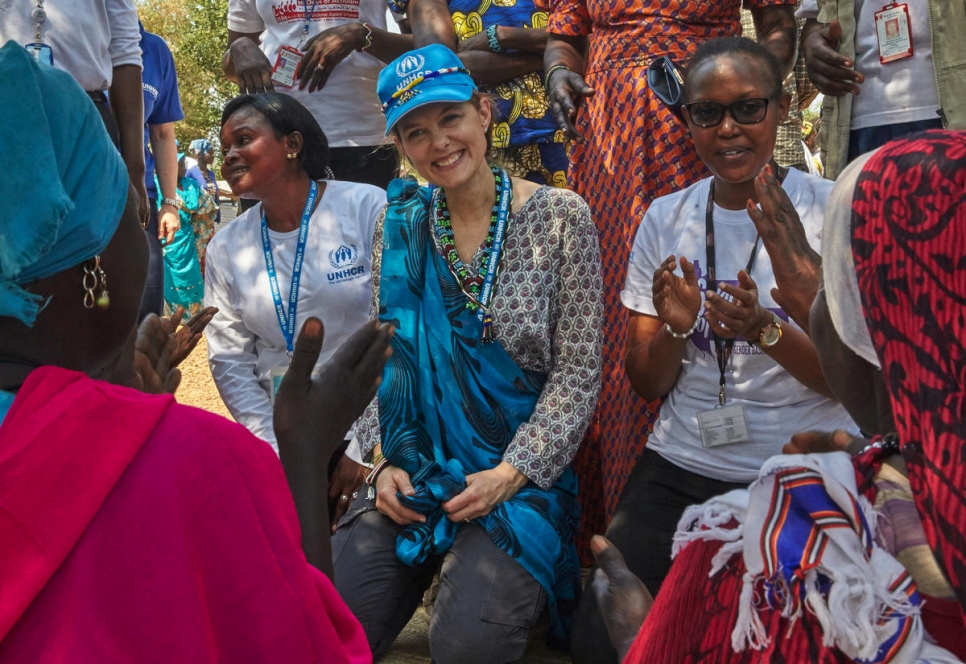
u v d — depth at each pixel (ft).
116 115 13.62
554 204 9.78
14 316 3.69
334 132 14.16
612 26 11.64
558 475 9.64
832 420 9.24
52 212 3.49
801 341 8.73
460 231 9.91
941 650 3.62
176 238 31.71
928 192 3.47
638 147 11.32
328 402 4.81
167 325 6.20
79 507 3.41
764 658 3.81
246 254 11.62
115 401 3.63
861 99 12.32
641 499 9.80
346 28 13.50
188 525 3.54
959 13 11.23
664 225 10.16
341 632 4.23
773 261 7.27
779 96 9.48
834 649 3.72
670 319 9.31
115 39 13.32
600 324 9.84
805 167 15.15
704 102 9.36
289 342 11.48
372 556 9.62
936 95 11.75
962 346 3.36
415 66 9.46
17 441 3.48
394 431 9.70
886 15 11.82
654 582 9.41
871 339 3.68
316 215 11.53
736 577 4.04
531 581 9.18
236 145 11.18
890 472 3.90
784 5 11.82
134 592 3.41
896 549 3.78
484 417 9.66
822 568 3.69
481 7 13.42
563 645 10.02
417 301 9.84
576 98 12.23
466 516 9.28
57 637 3.33
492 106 10.30
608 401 11.37
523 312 9.58
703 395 9.65
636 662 4.30
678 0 11.31
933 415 3.39
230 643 3.58
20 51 3.57
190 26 73.31
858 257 3.64
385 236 10.03
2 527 3.35
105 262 4.04
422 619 11.05
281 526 3.78
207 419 3.75
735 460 9.40
